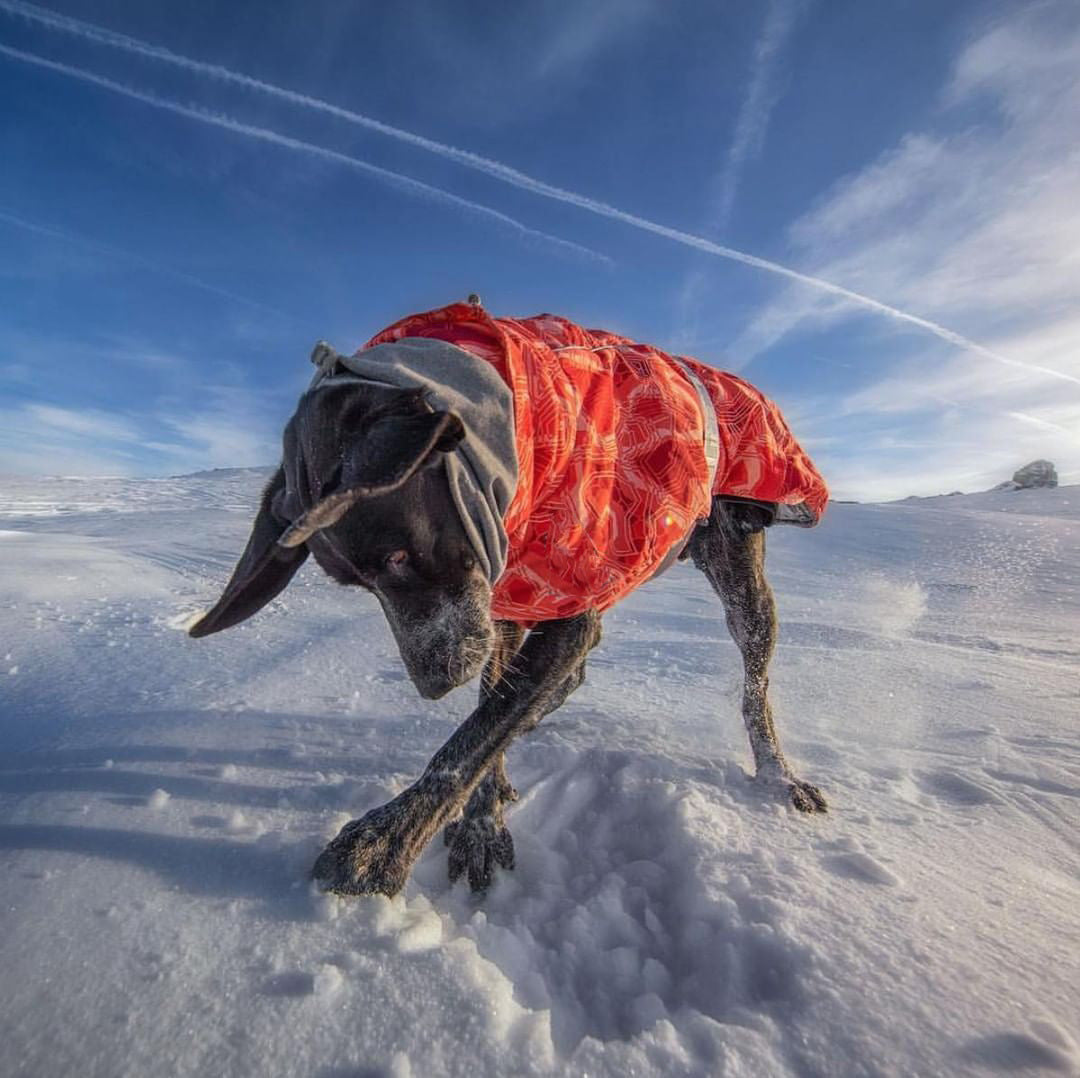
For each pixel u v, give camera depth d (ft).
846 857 2.15
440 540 1.98
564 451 2.15
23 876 1.90
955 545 11.41
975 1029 1.47
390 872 1.93
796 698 3.88
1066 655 5.01
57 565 7.41
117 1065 1.35
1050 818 2.53
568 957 1.87
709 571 3.26
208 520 13.69
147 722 3.08
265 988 1.54
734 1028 1.50
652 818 2.52
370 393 1.92
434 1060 1.39
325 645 4.56
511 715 2.19
